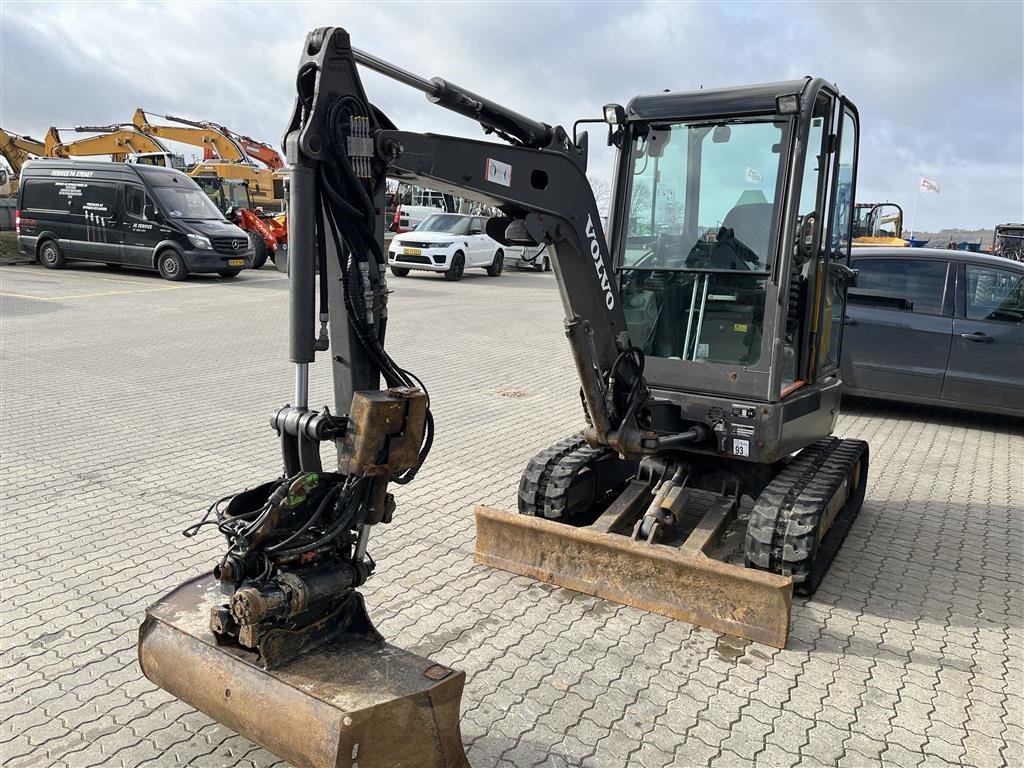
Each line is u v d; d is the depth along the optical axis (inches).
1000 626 176.7
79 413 321.1
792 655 161.6
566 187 152.1
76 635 161.3
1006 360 344.2
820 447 227.1
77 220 771.4
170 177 772.0
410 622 169.8
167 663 119.1
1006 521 241.8
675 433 191.3
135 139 1171.3
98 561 193.2
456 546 208.2
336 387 123.9
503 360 475.2
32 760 125.6
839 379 233.3
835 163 196.7
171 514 222.2
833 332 222.8
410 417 117.9
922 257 363.9
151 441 288.0
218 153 1269.7
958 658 163.0
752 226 187.0
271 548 111.4
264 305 635.5
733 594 167.5
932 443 333.1
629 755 131.0
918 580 198.7
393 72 120.9
